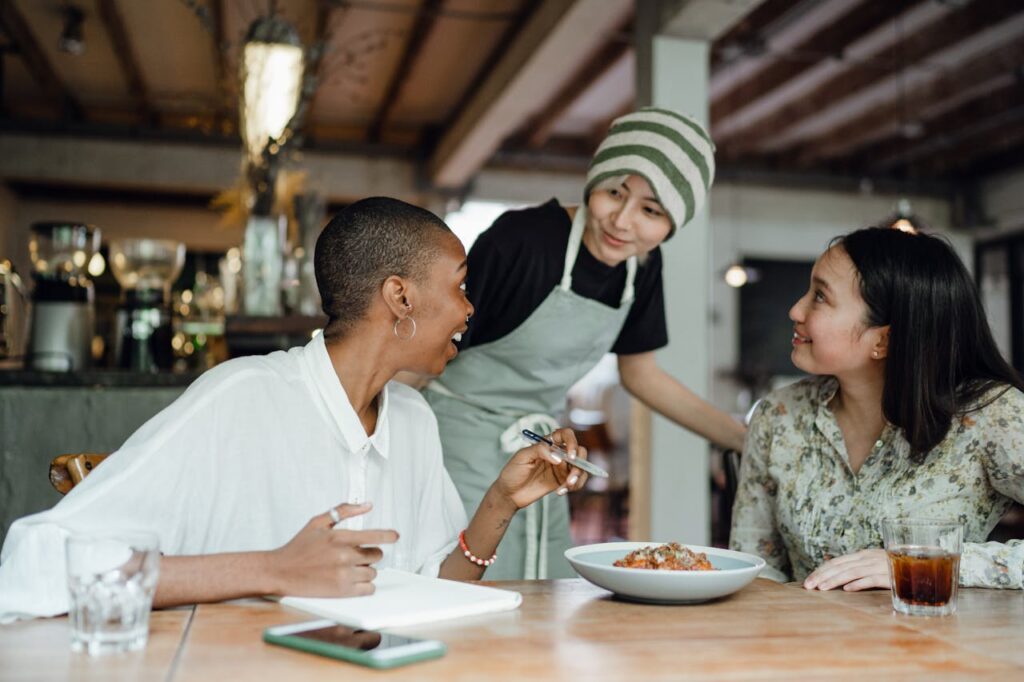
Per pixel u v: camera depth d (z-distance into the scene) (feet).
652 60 15.83
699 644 3.43
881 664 3.25
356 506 3.97
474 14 20.97
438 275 4.66
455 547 5.22
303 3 20.48
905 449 5.63
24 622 3.67
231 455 4.42
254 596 3.96
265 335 11.50
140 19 21.65
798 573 6.06
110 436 9.69
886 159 34.42
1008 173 35.17
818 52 24.99
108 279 25.11
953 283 5.52
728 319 35.42
